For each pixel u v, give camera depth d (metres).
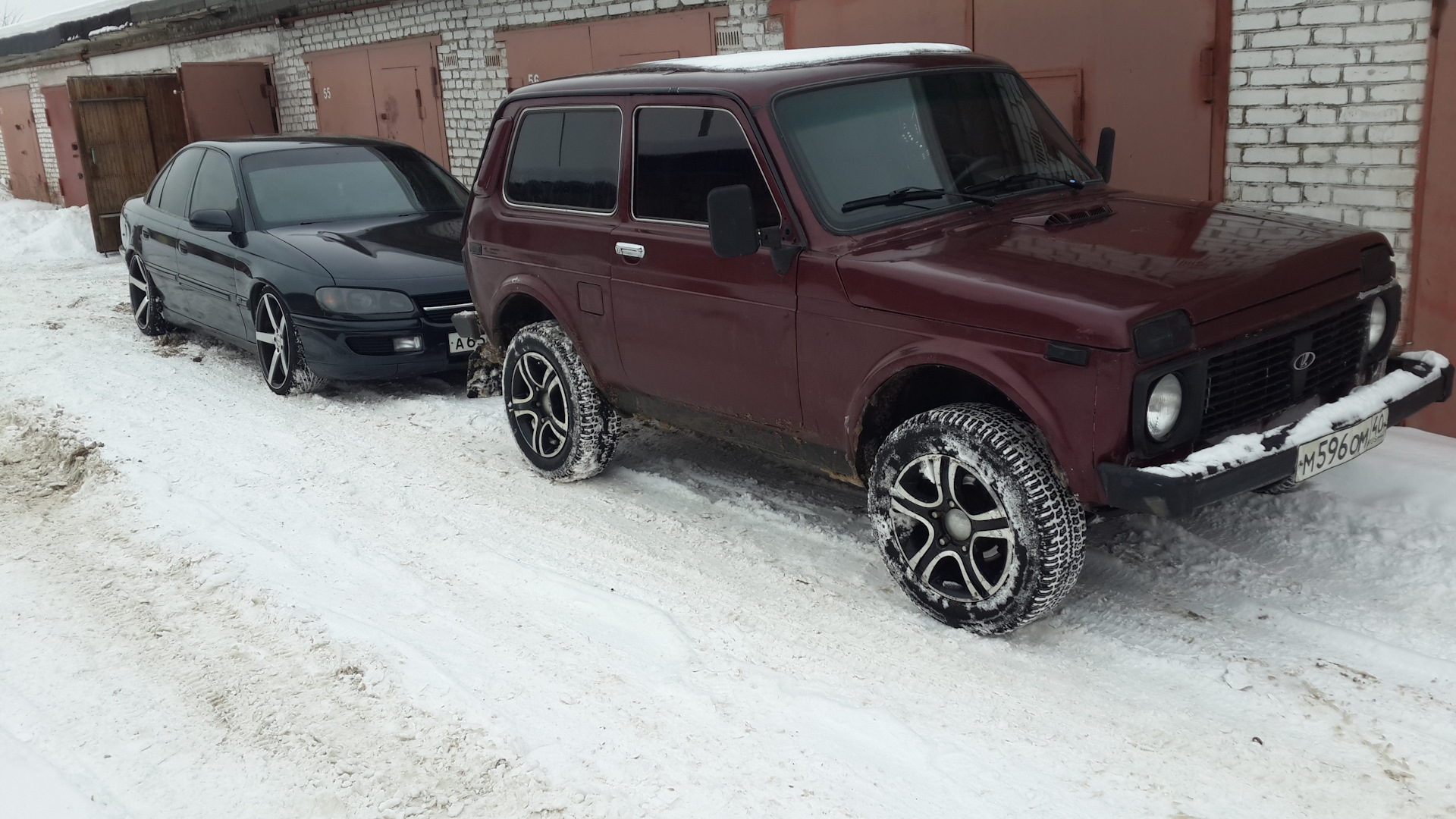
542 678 3.68
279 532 5.05
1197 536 4.50
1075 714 3.33
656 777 3.12
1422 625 3.71
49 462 6.23
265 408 7.14
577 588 4.35
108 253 15.25
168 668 3.86
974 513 3.71
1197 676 3.50
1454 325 5.32
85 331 9.84
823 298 3.94
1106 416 3.22
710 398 4.59
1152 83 6.26
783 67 4.39
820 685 3.56
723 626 4.00
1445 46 5.09
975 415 3.63
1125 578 4.21
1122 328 3.15
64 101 20.73
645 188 4.66
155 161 15.47
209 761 3.30
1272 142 5.86
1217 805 2.90
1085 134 6.64
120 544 4.98
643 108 4.64
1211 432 3.43
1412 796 2.89
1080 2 6.46
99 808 3.08
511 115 5.49
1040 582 3.52
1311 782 2.97
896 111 4.30
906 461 3.82
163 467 5.98
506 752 3.26
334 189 8.16
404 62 12.67
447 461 5.99
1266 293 3.43
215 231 7.86
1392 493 4.60
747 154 4.18
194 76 14.96
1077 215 4.07
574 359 5.29
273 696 3.63
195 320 8.54
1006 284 3.45
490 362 6.95
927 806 2.95
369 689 3.64
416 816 3.00
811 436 4.22
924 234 3.97
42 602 4.43
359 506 5.37
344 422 6.77
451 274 7.08
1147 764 3.08
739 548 4.68
